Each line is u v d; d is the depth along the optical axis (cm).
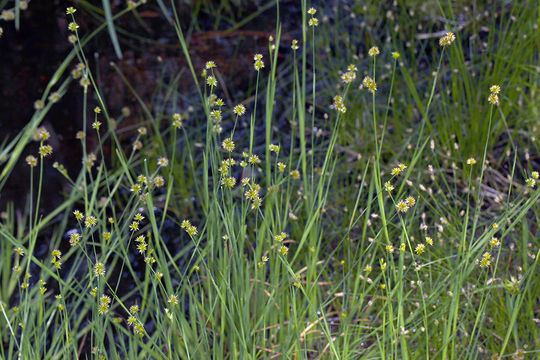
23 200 302
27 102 354
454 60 322
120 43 409
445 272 228
